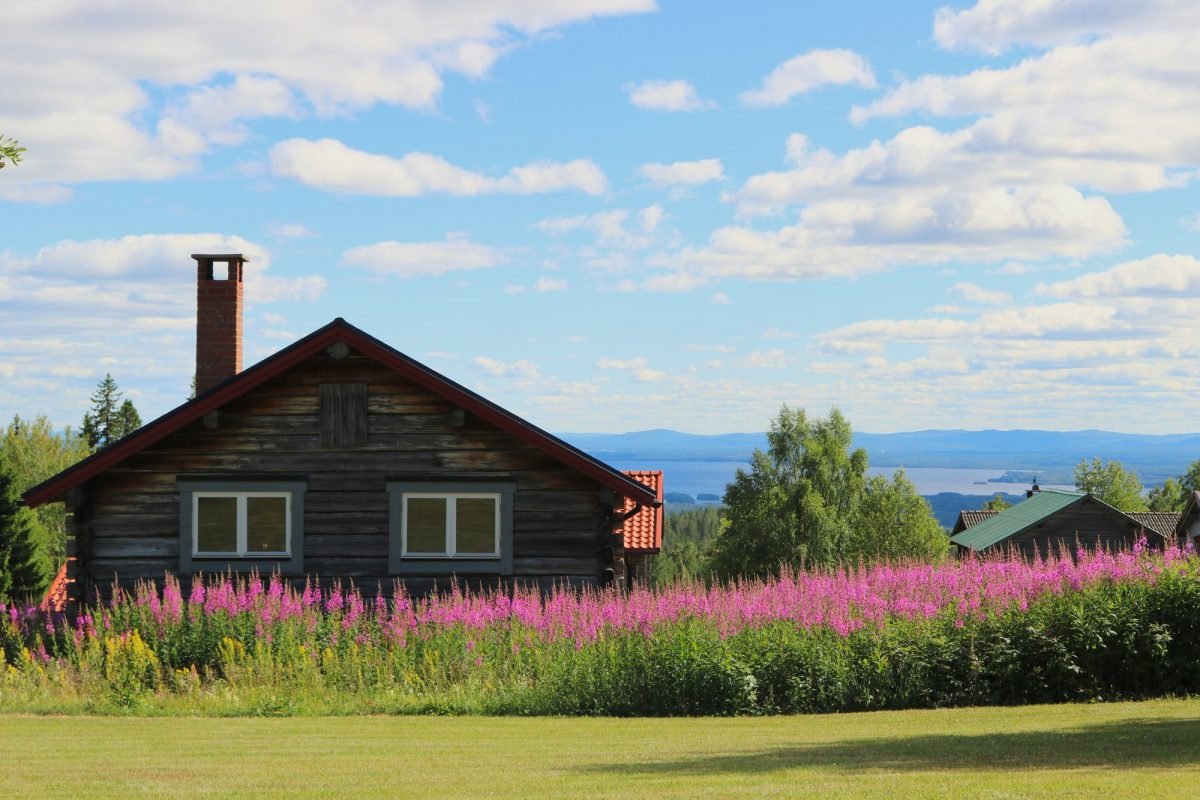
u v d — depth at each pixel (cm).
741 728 1369
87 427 12594
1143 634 1614
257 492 2142
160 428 2111
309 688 1703
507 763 1085
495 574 2138
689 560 9138
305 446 2148
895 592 1769
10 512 4550
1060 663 1591
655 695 1566
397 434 2153
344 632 1873
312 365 2161
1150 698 1590
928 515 9125
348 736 1324
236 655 1828
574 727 1407
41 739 1300
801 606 1681
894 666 1592
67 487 2105
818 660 1577
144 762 1108
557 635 1766
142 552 2133
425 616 1886
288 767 1069
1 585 4412
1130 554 1781
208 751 1190
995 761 1030
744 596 1752
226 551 2138
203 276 2372
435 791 916
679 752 1149
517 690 1638
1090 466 12231
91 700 1653
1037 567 1817
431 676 1739
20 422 7519
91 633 1842
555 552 2144
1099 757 1043
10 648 1952
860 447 9131
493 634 1814
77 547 2119
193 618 1864
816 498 8688
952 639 1608
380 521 2144
